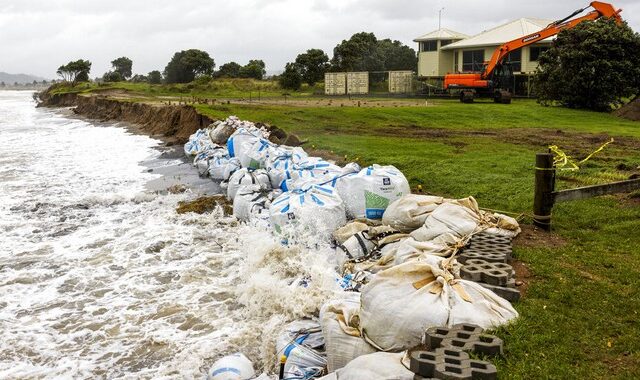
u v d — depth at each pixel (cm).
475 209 751
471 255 610
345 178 883
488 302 473
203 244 950
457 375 355
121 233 1040
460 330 422
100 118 4372
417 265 477
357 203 856
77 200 1352
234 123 1977
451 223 703
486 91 3725
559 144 1656
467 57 4862
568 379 400
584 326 488
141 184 1559
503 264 581
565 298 549
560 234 772
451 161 1330
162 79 9175
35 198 1390
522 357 421
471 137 1855
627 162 1273
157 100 4541
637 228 780
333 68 6569
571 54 2980
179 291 744
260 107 3025
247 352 565
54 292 765
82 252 935
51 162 2027
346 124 2273
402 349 437
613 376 407
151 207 1251
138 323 656
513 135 1920
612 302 541
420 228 720
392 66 6712
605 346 454
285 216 802
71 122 4244
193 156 1967
